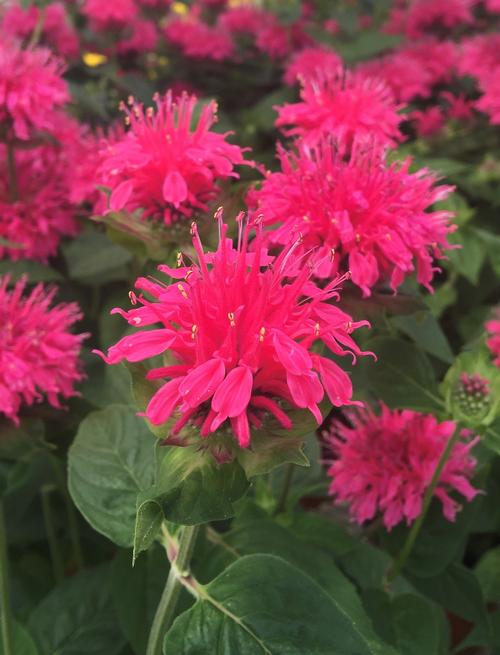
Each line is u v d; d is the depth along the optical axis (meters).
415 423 0.22
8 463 0.28
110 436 0.18
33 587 0.28
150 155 0.20
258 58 0.54
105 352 0.28
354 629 0.15
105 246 0.30
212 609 0.15
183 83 0.52
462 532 0.22
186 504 0.13
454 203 0.34
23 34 0.47
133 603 0.20
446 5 0.52
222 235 0.14
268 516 0.23
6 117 0.28
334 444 0.24
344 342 0.14
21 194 0.30
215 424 0.12
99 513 0.17
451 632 0.29
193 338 0.13
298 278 0.13
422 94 0.43
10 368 0.19
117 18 0.50
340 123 0.23
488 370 0.20
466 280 0.39
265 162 0.44
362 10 0.60
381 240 0.18
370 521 0.28
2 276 0.28
